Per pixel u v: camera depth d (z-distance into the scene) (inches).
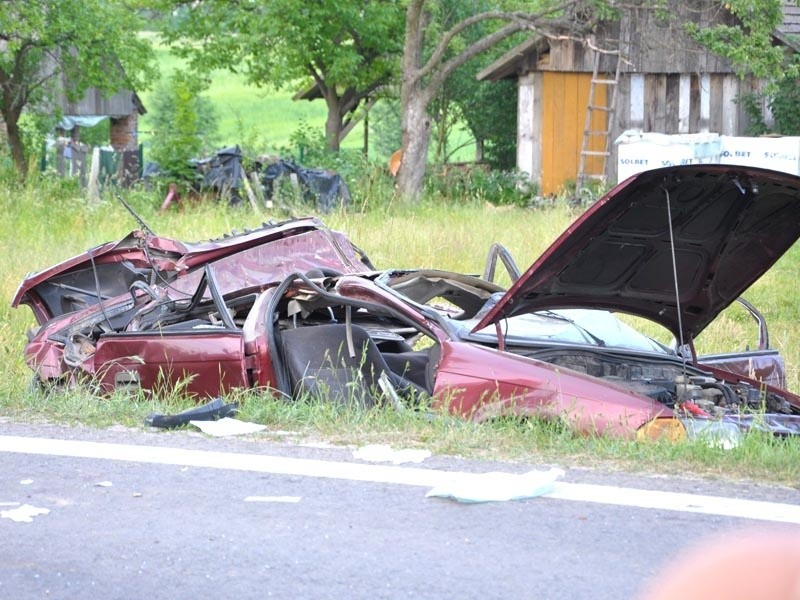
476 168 1309.1
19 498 211.8
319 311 378.0
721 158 1032.2
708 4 1222.9
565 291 300.0
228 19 1339.8
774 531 188.1
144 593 163.3
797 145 1015.6
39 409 288.0
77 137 1884.8
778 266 748.0
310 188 1036.5
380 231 738.8
